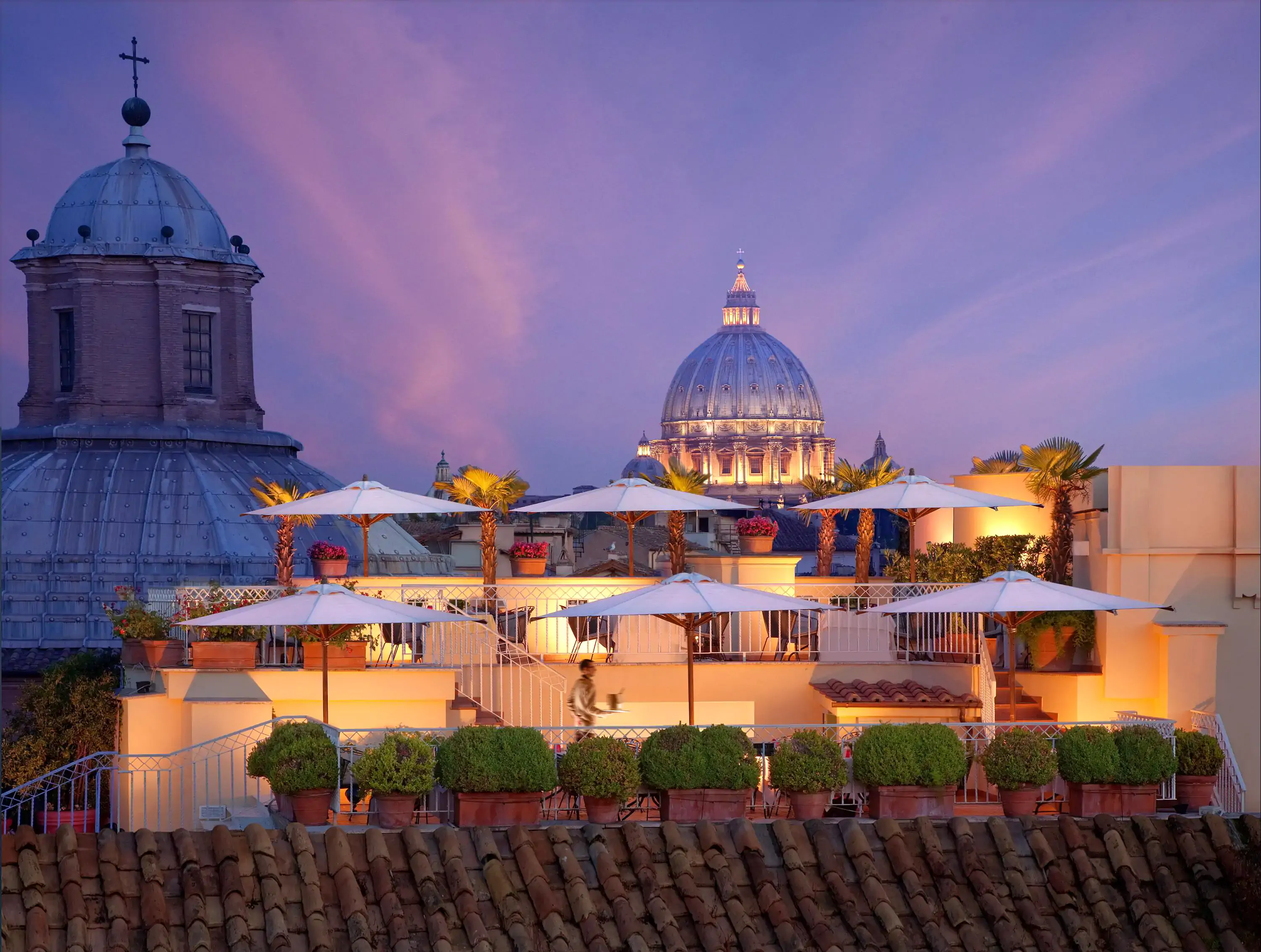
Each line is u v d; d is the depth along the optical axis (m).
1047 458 27.08
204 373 68.44
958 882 16.30
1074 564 27.19
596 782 16.59
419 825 16.78
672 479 37.84
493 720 24.02
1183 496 25.03
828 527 33.34
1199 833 16.97
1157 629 24.77
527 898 15.41
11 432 65.88
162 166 69.69
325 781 16.88
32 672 52.84
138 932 14.49
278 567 31.22
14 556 61.34
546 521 66.75
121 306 66.75
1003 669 26.05
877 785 17.27
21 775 37.22
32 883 14.70
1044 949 15.68
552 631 26.05
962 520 29.84
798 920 15.62
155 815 22.08
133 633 23.94
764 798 17.64
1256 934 16.05
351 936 14.68
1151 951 15.85
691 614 20.88
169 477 64.94
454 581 26.77
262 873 15.22
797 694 25.88
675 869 15.91
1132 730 17.78
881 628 26.27
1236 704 24.75
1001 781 17.62
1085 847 16.88
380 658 24.02
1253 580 25.00
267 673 22.33
